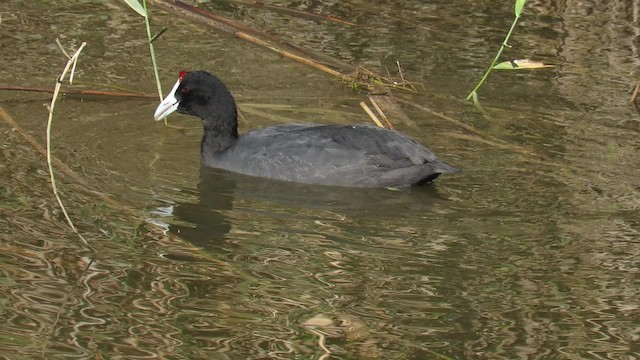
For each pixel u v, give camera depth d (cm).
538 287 1023
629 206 1209
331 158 1294
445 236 1135
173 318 945
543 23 1895
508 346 918
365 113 1519
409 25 1880
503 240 1124
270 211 1203
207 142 1366
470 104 1557
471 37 1831
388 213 1202
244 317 952
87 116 1461
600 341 931
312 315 959
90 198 1193
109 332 916
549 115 1516
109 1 1919
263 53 1750
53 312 945
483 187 1271
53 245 1073
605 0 1978
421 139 1420
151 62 1669
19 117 1430
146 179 1273
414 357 895
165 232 1124
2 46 1684
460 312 973
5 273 1008
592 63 1727
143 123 1461
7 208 1148
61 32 1766
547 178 1294
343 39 1805
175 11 1748
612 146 1400
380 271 1049
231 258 1071
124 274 1023
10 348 879
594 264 1069
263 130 1359
